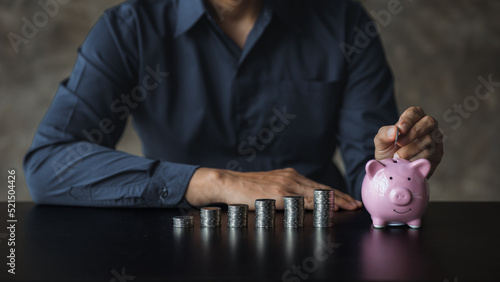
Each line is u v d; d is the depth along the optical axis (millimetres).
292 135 1650
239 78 1603
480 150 5117
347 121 1665
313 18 1654
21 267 685
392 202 945
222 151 1659
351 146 1657
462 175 5066
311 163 1700
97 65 1523
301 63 1626
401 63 5176
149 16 1591
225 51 1597
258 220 988
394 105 1695
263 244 819
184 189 1238
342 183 1784
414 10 5188
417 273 633
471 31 5230
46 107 4656
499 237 874
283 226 1005
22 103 4609
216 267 670
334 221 1066
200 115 1605
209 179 1228
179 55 1604
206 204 1241
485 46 5230
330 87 1641
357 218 1105
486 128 5156
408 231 944
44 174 1362
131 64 1576
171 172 1270
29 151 1417
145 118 1639
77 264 696
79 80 1519
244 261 701
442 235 902
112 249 791
